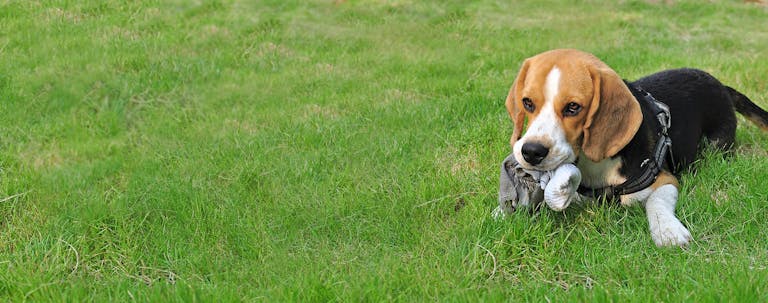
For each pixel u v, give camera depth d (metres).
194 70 8.20
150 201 4.84
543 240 4.00
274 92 7.64
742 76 7.07
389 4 11.70
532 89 3.77
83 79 7.68
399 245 4.26
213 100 7.44
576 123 3.74
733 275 3.43
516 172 4.00
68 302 3.64
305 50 9.37
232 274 3.97
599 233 4.10
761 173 4.63
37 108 7.07
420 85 7.64
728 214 4.20
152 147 6.11
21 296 3.71
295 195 4.95
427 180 5.08
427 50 9.54
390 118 6.44
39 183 5.19
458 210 4.70
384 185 5.00
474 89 7.41
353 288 3.62
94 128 6.69
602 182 4.18
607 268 3.71
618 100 3.74
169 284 3.87
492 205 4.56
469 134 5.88
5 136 6.29
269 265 4.03
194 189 5.01
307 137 6.02
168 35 9.53
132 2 10.80
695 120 4.70
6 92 7.23
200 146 6.01
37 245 4.23
